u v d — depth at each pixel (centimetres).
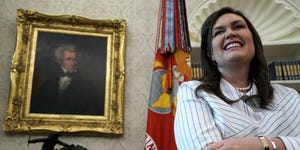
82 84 238
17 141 212
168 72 210
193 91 95
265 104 93
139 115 240
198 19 271
